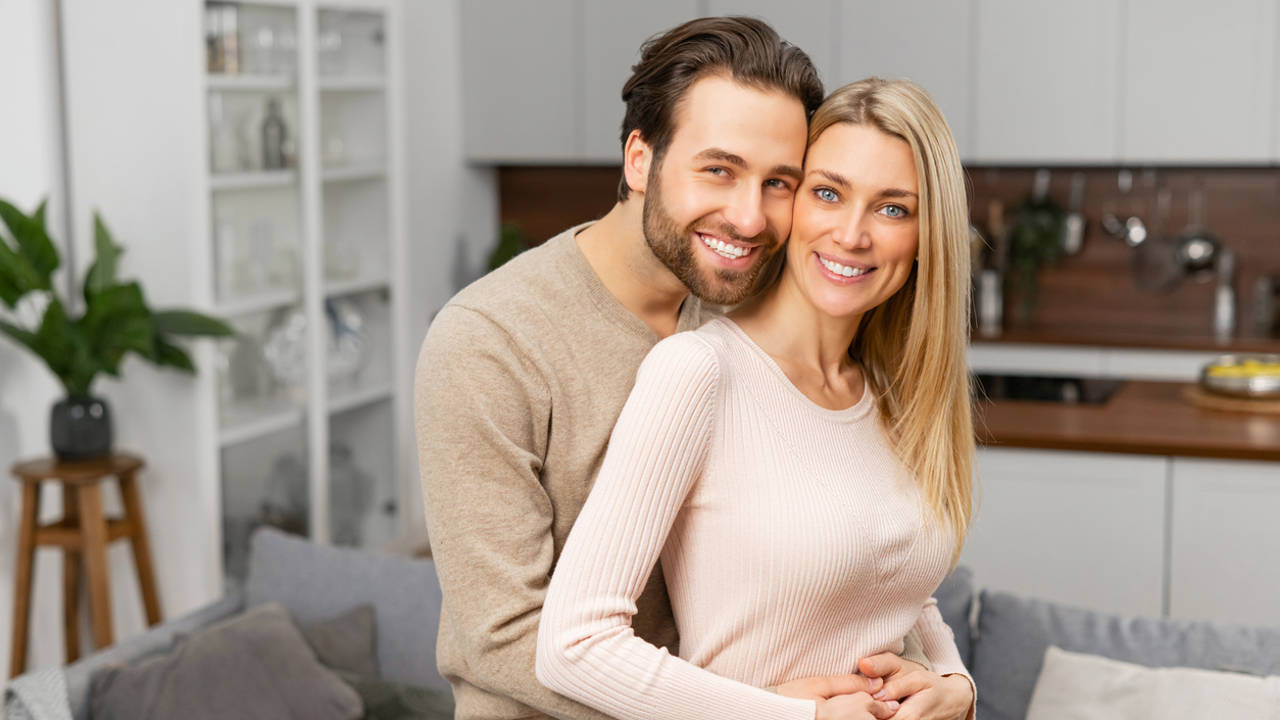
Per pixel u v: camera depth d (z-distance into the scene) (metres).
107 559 3.64
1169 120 4.71
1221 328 5.05
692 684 1.26
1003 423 3.43
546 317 1.40
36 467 3.26
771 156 1.33
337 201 4.06
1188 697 2.12
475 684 1.42
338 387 4.12
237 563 3.70
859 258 1.40
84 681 2.47
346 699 2.52
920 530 1.45
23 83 3.40
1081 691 2.20
